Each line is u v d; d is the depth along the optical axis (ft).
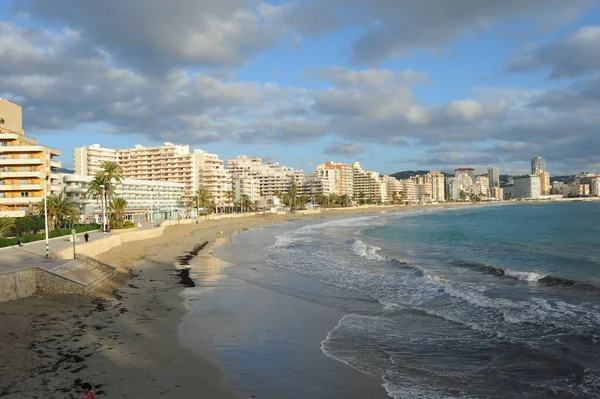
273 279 109.60
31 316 68.49
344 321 69.92
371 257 146.82
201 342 59.82
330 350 56.80
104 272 105.70
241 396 43.42
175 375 48.16
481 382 45.52
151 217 374.02
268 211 620.08
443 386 45.09
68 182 323.57
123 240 195.11
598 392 41.93
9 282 78.43
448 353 54.19
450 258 140.05
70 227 221.25
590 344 54.65
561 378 45.29
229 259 149.89
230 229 324.19
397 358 53.26
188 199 552.00
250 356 54.75
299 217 540.52
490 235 224.33
